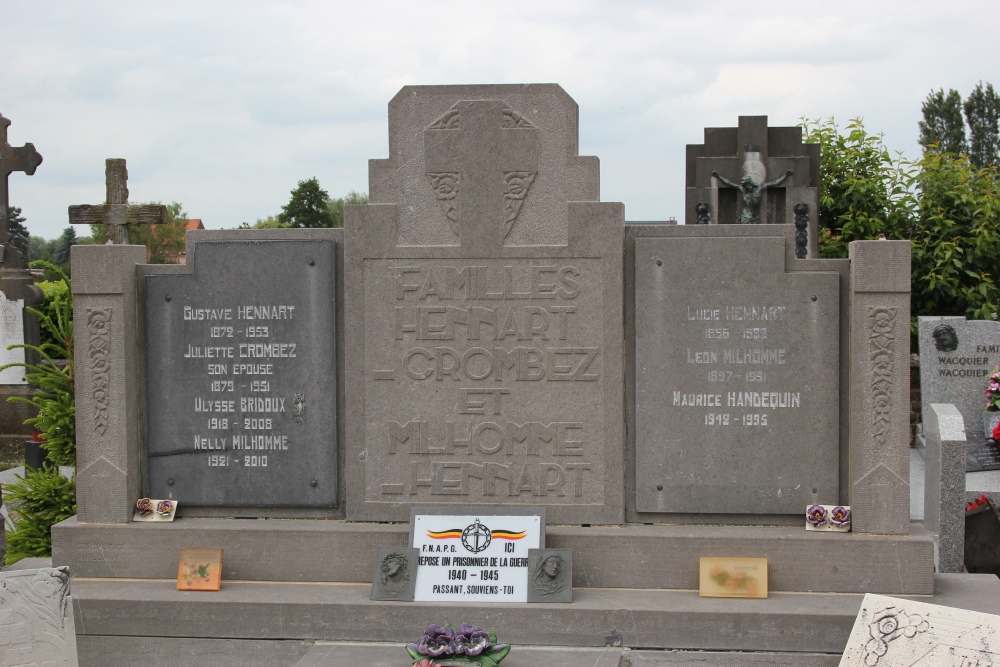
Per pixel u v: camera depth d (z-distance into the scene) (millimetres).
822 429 6262
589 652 5699
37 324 15211
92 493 6539
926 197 14688
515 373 6410
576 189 6367
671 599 5961
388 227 6434
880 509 6102
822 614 5668
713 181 13375
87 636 6074
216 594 6125
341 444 6617
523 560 6090
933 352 11242
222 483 6637
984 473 9922
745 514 6348
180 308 6637
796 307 6258
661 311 6344
